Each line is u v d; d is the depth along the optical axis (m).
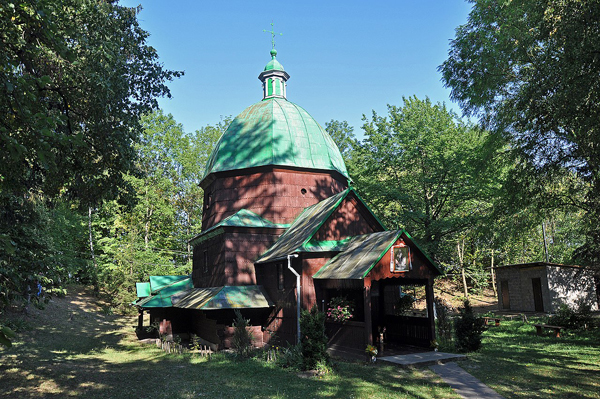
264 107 24.97
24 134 7.66
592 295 28.73
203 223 25.47
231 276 20.17
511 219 23.27
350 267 15.46
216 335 19.50
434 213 30.98
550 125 14.82
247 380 12.26
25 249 13.41
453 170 28.77
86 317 31.77
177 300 23.25
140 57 13.12
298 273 17.17
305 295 16.66
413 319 16.94
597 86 11.70
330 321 16.53
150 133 43.75
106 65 11.26
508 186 20.55
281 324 18.42
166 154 45.62
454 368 12.85
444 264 38.28
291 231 20.31
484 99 20.09
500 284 31.97
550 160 18.50
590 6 11.23
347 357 15.09
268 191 22.16
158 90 13.41
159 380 12.81
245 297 19.41
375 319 18.86
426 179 29.14
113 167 12.72
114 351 19.72
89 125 11.80
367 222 19.17
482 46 19.03
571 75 12.16
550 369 12.20
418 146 30.19
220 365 14.92
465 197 29.14
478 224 25.38
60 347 19.97
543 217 22.28
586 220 19.80
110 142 12.01
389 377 12.02
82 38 10.41
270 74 27.75
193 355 17.91
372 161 32.22
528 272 29.22
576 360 13.46
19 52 8.16
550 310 26.97
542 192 20.50
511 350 15.69
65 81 11.31
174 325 24.09
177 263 46.44
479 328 15.72
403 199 29.61
